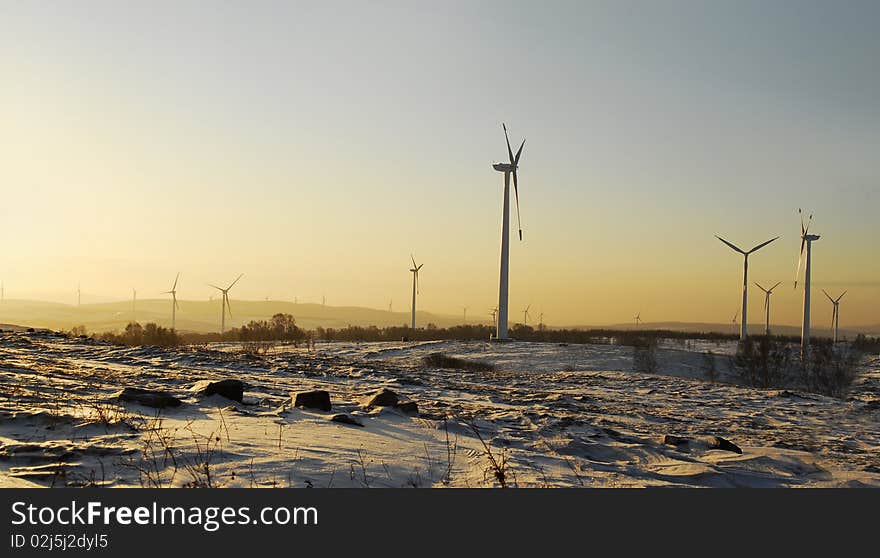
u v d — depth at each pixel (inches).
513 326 3602.4
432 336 2942.9
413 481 337.4
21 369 670.5
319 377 996.6
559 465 407.2
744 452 528.4
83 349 1128.8
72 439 351.6
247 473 320.5
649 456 466.6
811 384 1472.7
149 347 1250.0
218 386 537.3
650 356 1827.0
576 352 2041.1
